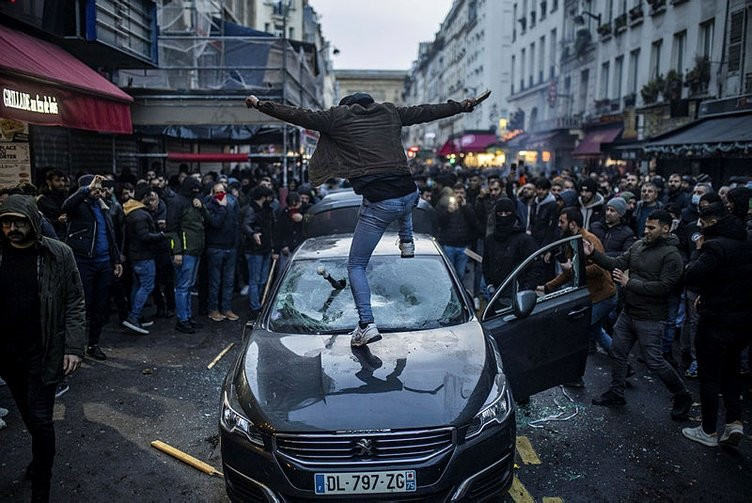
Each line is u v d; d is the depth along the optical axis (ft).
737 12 54.90
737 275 14.65
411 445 10.80
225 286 27.99
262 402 11.54
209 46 44.52
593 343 23.39
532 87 124.77
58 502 13.29
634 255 17.30
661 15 70.59
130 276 27.76
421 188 40.55
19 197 12.01
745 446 15.74
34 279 12.31
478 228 30.40
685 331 21.66
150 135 48.06
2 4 24.35
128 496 13.55
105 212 22.40
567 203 28.30
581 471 14.44
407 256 14.11
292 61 48.03
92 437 16.28
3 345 12.32
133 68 38.19
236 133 54.34
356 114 12.20
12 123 28.25
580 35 93.20
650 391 19.60
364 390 11.59
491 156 115.24
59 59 26.94
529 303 14.48
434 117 12.63
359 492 10.67
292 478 10.77
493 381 12.23
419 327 14.23
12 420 17.37
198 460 14.92
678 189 29.12
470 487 11.02
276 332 14.32
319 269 15.25
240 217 29.32
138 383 20.07
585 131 85.66
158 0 48.24
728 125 48.57
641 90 72.23
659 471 14.44
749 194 14.99
